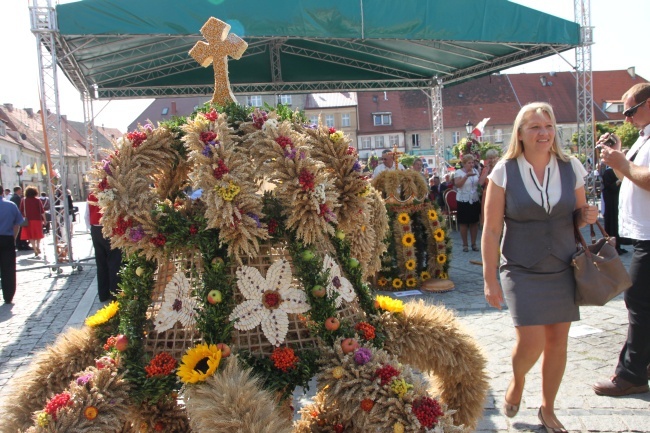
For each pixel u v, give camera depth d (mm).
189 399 1987
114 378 2092
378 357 2109
